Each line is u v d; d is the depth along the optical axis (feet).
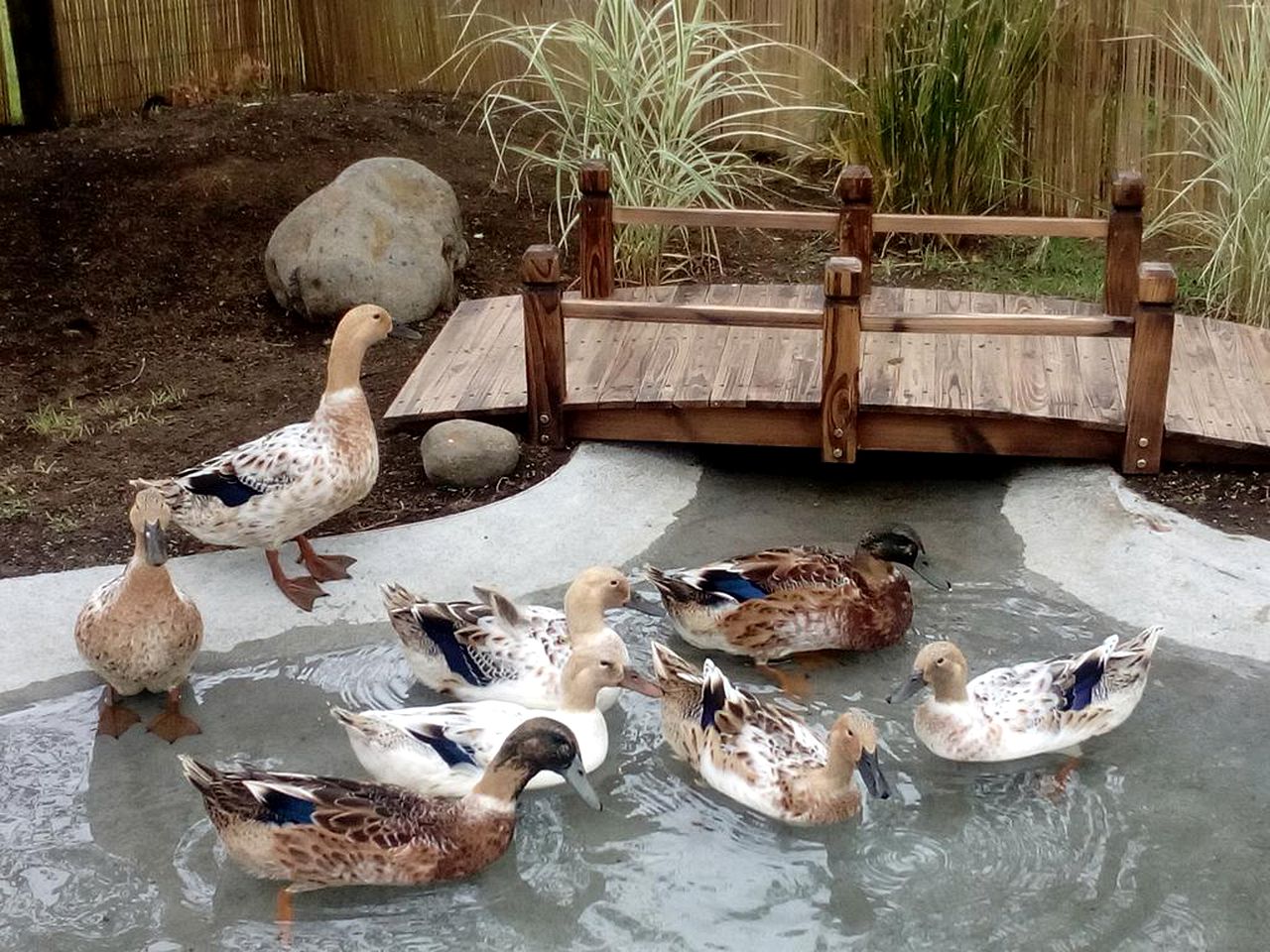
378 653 9.40
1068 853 7.87
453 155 16.49
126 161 15.87
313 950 7.45
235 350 13.53
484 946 7.47
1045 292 13.85
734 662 9.36
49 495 11.28
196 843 8.06
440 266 13.94
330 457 9.66
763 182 16.08
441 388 11.84
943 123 14.39
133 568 8.58
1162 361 10.45
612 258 12.66
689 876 7.84
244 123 16.71
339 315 13.76
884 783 7.79
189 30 17.85
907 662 9.31
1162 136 14.53
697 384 11.39
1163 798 8.18
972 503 10.85
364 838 7.63
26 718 8.91
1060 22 14.66
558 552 10.26
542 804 8.32
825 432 10.92
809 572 9.21
